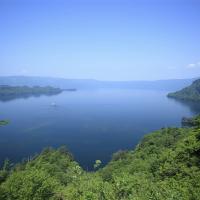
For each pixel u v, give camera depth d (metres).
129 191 22.33
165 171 31.84
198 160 31.52
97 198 21.97
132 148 110.75
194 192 20.66
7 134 133.25
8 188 23.91
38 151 106.31
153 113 198.00
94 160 97.62
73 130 143.38
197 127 40.66
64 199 25.17
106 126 154.00
